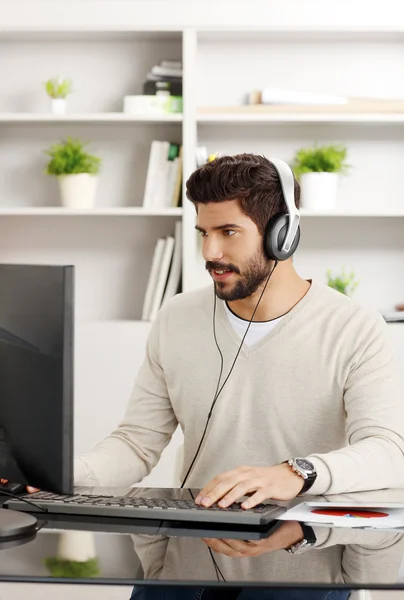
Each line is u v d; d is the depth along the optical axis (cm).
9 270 150
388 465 179
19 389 148
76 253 425
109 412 390
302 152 402
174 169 398
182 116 391
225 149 418
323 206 395
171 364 212
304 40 412
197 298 216
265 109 395
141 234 422
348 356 199
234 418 204
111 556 130
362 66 415
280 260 196
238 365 204
